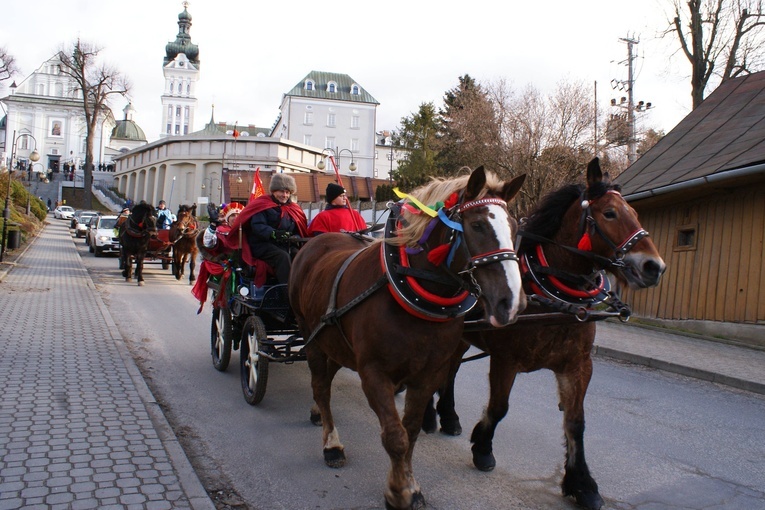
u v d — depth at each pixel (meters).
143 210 14.76
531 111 25.16
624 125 24.92
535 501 3.80
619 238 3.76
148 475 3.73
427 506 3.69
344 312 3.67
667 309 12.00
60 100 79.75
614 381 7.51
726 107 13.98
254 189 7.25
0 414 4.70
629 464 4.55
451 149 30.80
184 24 96.56
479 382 6.95
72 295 11.93
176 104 93.25
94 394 5.39
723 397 6.86
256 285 5.89
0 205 28.05
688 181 10.41
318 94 73.88
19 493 3.38
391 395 3.32
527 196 23.62
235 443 4.69
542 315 3.71
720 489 4.13
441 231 3.22
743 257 10.33
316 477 4.09
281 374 6.80
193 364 7.20
